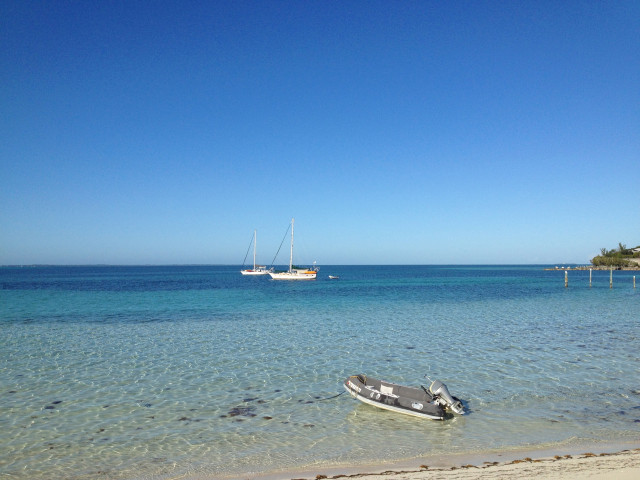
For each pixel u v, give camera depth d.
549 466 9.22
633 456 9.74
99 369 17.77
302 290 65.00
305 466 9.80
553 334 25.41
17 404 13.72
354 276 132.12
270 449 10.68
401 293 58.06
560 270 193.75
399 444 10.94
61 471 9.62
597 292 59.72
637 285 77.75
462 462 9.86
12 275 143.50
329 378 16.58
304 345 22.31
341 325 28.77
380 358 19.61
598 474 8.67
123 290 64.75
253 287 73.56
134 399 14.23
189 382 16.05
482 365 18.36
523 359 19.36
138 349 21.34
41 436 11.39
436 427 12.03
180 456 10.32
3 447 10.76
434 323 29.64
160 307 39.78
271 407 13.59
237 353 20.52
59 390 15.11
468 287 72.25
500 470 9.06
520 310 37.41
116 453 10.47
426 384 15.88
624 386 15.43
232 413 13.05
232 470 9.65
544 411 13.14
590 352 20.66
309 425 12.19
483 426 12.05
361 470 9.51
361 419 12.63
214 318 32.16
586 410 13.18
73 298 49.94
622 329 27.17
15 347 21.80
